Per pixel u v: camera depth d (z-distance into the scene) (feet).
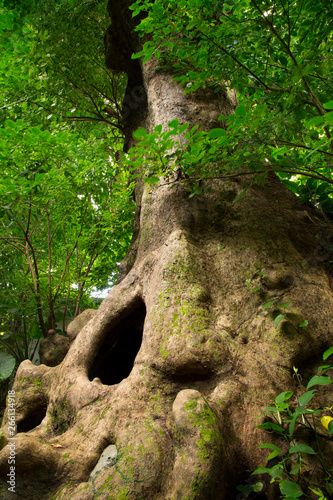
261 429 6.63
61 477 7.05
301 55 7.85
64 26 17.29
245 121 6.78
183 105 12.68
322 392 7.13
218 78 8.71
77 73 19.16
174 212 10.95
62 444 7.71
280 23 7.55
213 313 8.53
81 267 20.35
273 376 7.21
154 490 6.01
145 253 11.29
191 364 7.55
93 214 19.98
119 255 22.41
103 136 21.97
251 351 7.71
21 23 17.75
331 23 6.49
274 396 6.97
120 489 6.09
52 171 14.02
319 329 7.66
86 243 19.69
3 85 17.01
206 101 12.87
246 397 7.07
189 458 5.86
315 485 5.70
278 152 7.11
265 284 8.63
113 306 10.61
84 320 16.07
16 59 15.72
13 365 16.51
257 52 8.52
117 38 16.15
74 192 16.87
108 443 7.33
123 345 11.60
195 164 7.97
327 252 9.50
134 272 10.99
